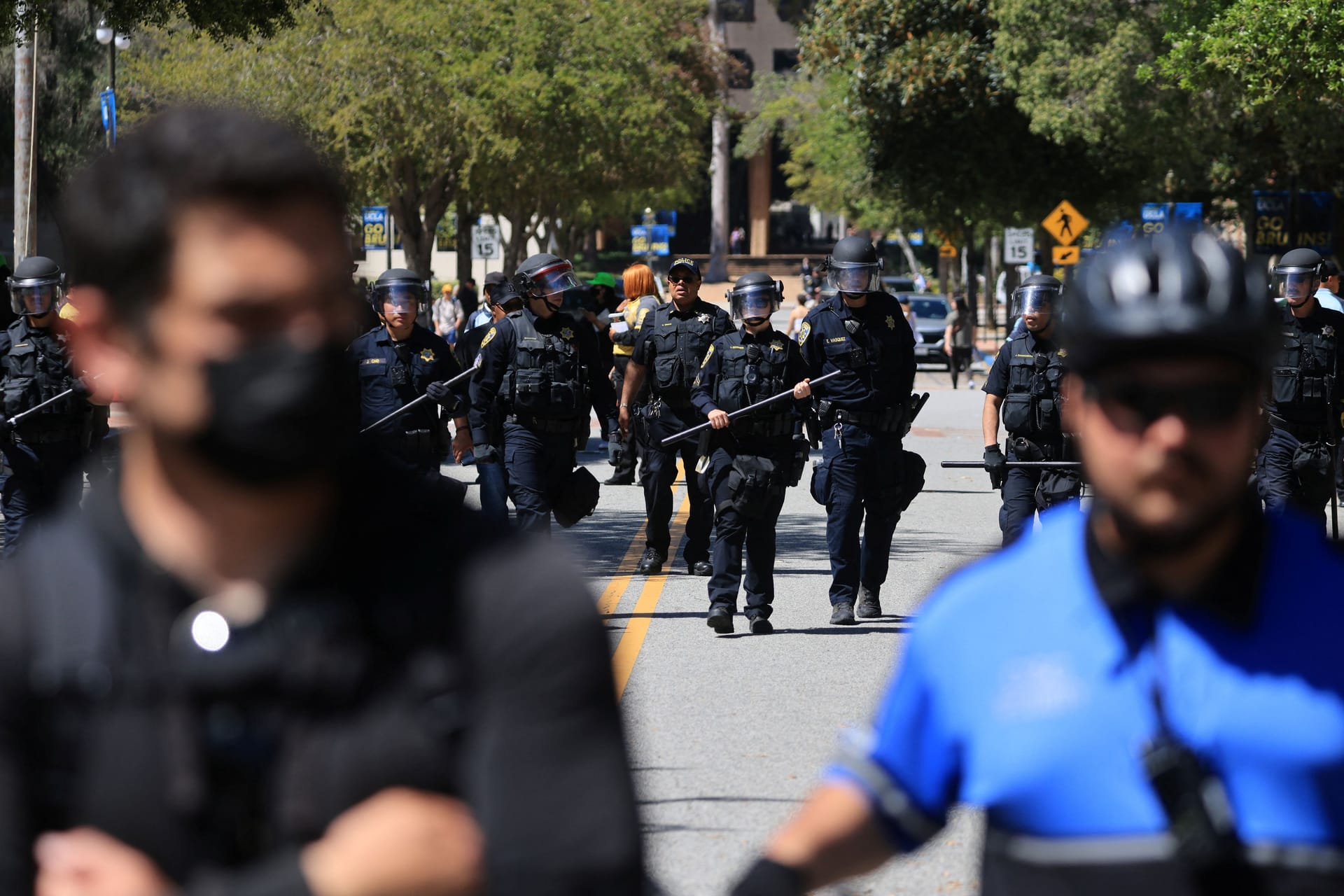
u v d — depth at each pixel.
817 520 55.03
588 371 35.66
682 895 18.36
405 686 5.22
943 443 80.12
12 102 142.62
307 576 5.34
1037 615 7.22
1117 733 6.99
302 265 5.15
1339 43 71.62
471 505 5.58
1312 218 104.25
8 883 5.10
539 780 5.16
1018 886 7.12
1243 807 6.89
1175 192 139.88
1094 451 7.05
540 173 134.25
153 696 5.21
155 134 5.23
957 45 124.12
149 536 5.36
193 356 5.07
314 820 5.17
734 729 26.23
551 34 130.00
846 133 157.62
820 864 7.58
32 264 35.22
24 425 35.25
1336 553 7.20
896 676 7.65
